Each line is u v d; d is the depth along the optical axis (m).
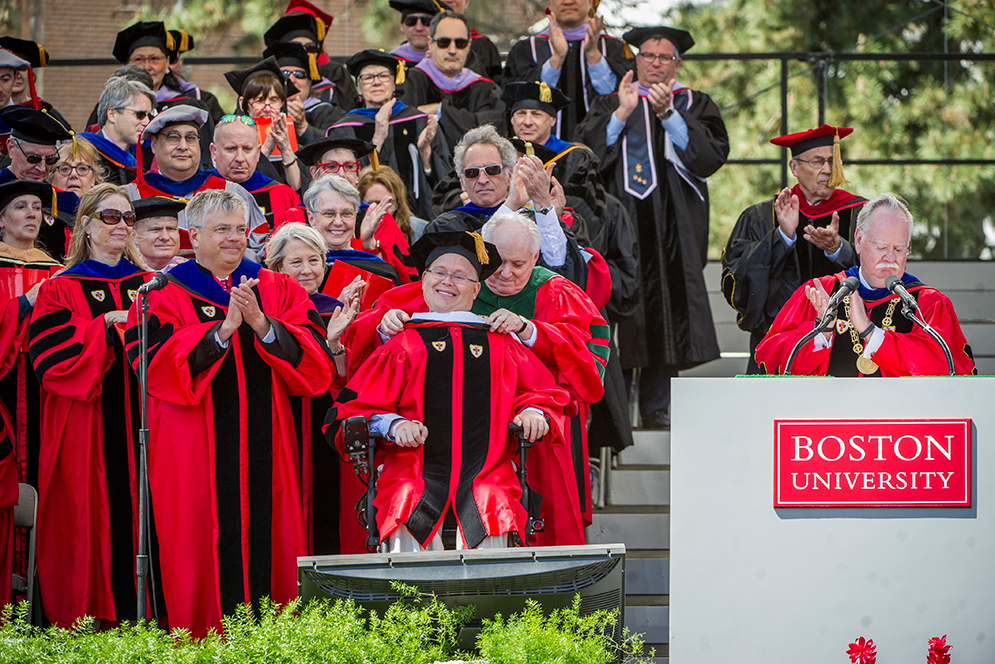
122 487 10.39
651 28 14.46
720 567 7.16
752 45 24.09
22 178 12.33
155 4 23.69
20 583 10.02
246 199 11.99
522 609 7.07
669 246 14.25
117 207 10.79
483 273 9.59
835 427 7.12
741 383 7.16
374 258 11.48
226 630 7.36
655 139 14.41
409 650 6.70
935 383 7.11
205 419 9.72
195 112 11.88
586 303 10.20
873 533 7.12
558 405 9.33
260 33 23.80
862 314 10.73
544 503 9.96
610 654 6.89
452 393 9.14
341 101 16.52
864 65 22.95
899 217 10.98
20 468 10.88
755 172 22.48
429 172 14.52
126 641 7.04
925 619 7.12
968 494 7.11
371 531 8.77
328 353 10.07
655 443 13.52
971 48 23.11
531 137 12.84
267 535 9.78
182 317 9.83
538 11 21.97
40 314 10.40
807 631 7.13
